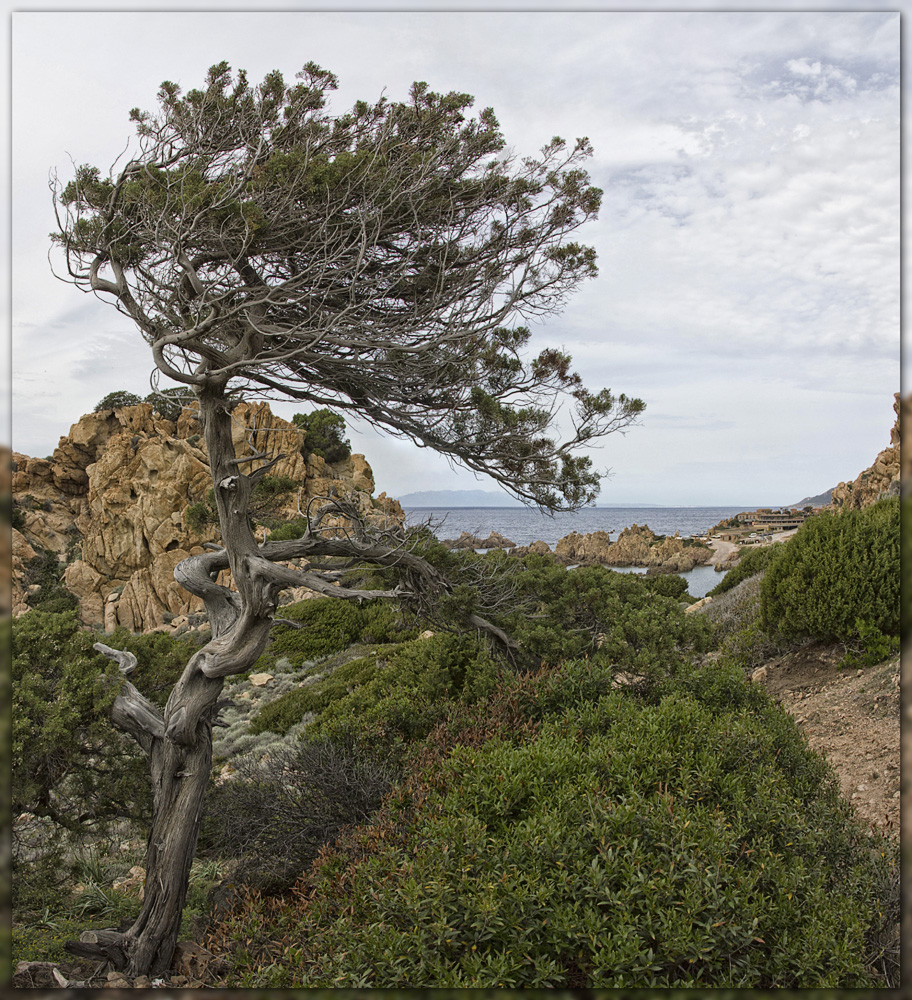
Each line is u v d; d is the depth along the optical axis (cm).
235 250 628
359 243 666
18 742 635
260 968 341
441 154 695
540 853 357
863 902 386
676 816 384
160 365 620
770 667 1073
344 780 686
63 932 658
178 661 949
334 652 1867
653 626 855
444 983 272
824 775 561
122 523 3647
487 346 830
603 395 854
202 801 673
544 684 675
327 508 781
